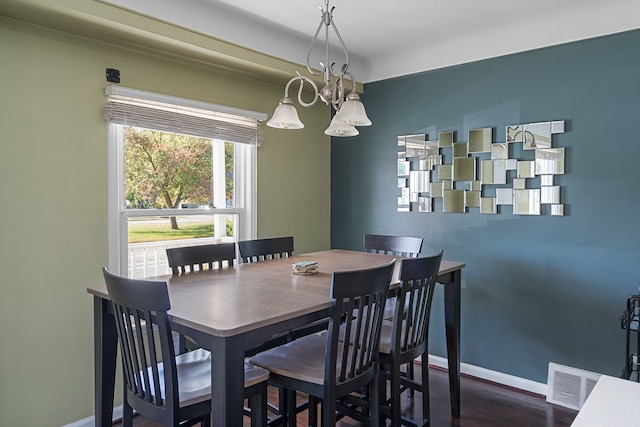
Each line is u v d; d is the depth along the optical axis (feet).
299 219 12.83
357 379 6.06
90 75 8.44
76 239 8.34
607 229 9.01
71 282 8.29
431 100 11.53
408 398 9.72
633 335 8.78
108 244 8.80
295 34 10.61
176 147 10.14
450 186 11.21
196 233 10.57
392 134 12.34
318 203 13.42
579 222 9.34
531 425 8.55
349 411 7.19
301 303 5.72
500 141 10.41
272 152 12.02
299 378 5.95
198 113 10.20
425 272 7.00
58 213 8.09
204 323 4.85
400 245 10.42
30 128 7.72
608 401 2.94
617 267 8.91
